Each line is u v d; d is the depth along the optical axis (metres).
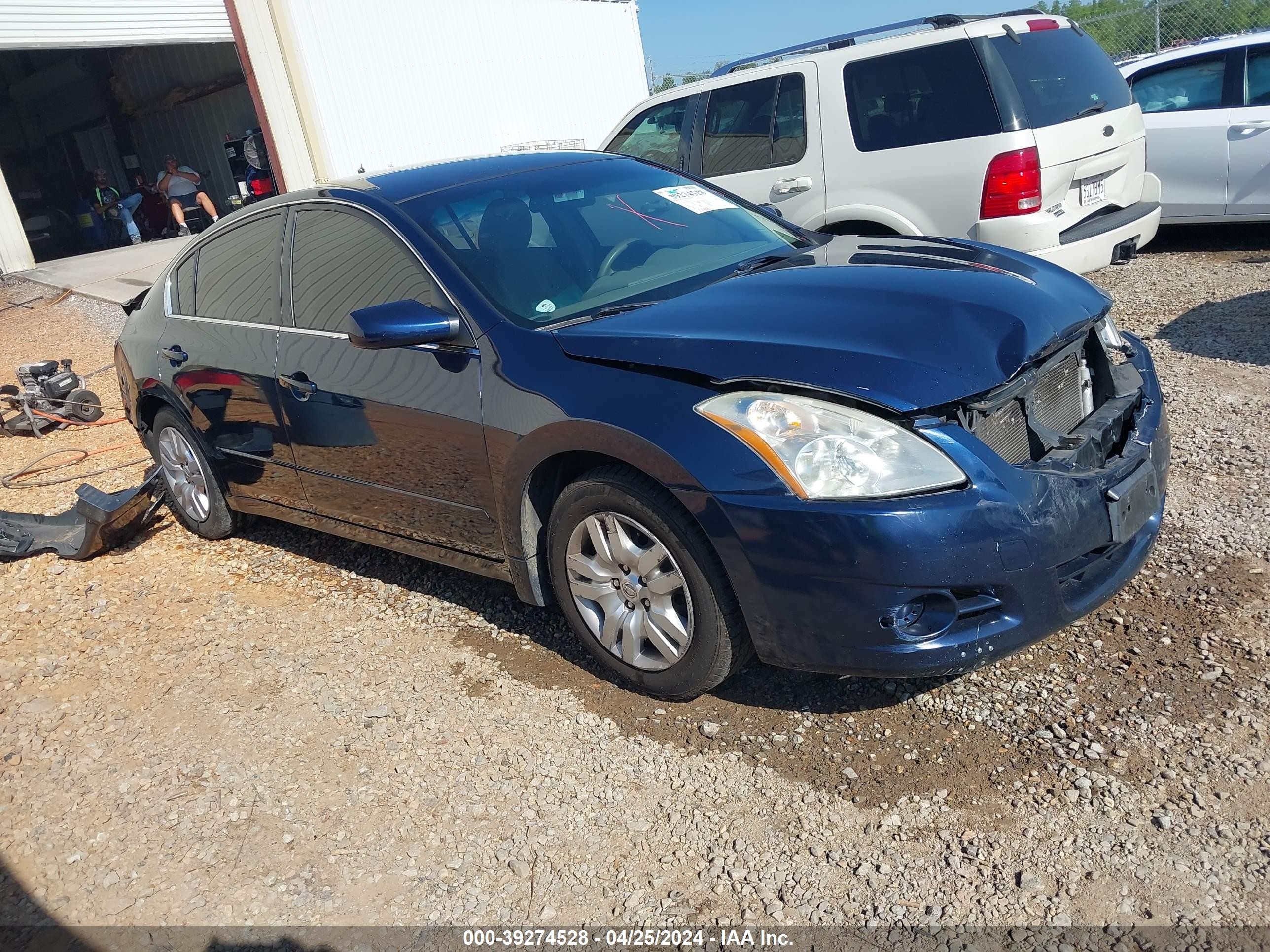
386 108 16.95
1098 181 5.96
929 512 2.38
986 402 2.54
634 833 2.51
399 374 3.33
